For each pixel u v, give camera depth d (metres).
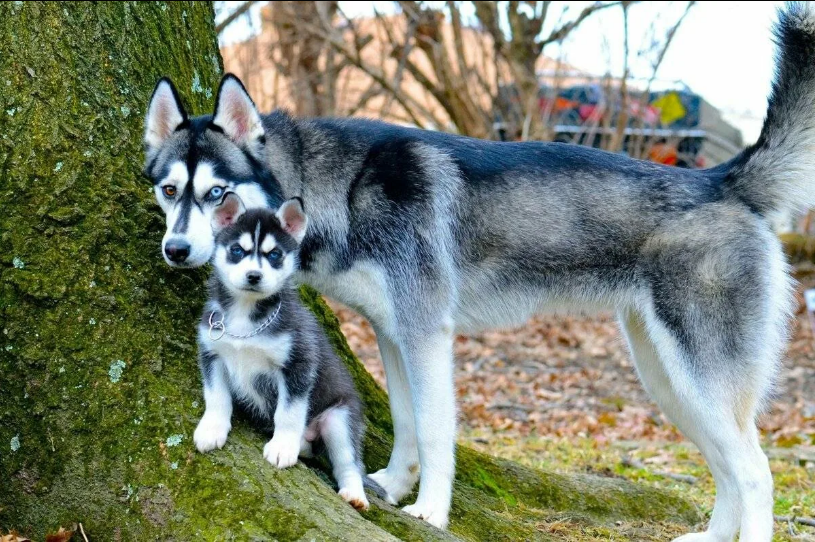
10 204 2.18
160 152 2.24
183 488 2.08
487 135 6.60
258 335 2.12
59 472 2.12
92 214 2.20
